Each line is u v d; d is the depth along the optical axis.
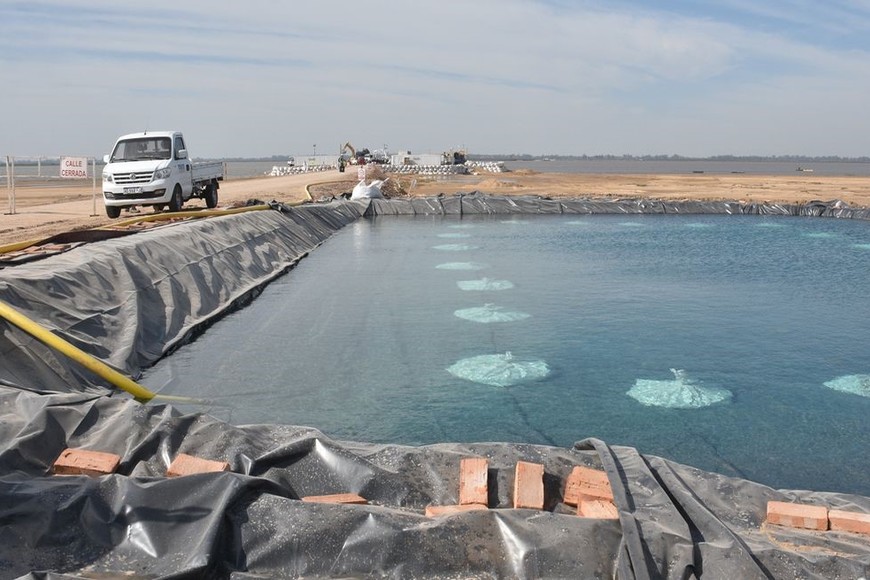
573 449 5.17
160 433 4.96
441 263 16.05
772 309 11.59
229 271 12.75
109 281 9.33
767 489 4.76
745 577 3.61
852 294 12.69
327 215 22.62
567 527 3.97
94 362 7.17
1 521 3.90
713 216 26.30
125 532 4.00
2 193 30.56
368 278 14.29
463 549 3.92
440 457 4.91
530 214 27.27
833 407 7.38
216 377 8.18
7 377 6.27
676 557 3.77
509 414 7.09
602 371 8.44
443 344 9.53
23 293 7.65
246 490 4.23
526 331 10.19
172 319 9.78
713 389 7.88
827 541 4.13
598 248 18.27
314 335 9.99
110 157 18.30
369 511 4.09
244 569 3.93
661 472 4.68
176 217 15.62
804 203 26.56
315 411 7.16
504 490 4.66
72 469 4.55
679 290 12.99
